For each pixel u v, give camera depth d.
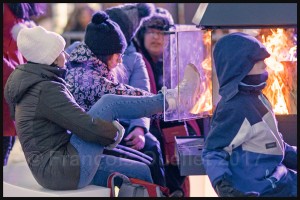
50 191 6.66
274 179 6.29
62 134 6.73
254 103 6.39
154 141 8.16
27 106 6.62
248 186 6.25
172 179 8.66
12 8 8.68
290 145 7.14
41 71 6.64
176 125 8.62
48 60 6.70
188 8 9.86
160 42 9.09
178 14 10.48
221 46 6.47
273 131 6.47
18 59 8.81
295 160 6.78
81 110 6.61
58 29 15.48
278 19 6.87
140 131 8.08
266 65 6.87
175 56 7.12
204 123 7.37
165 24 9.12
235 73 6.36
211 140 6.36
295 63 7.10
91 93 7.36
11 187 6.77
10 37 8.71
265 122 6.39
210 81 7.17
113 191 6.90
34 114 6.59
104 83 7.39
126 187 6.93
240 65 6.34
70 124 6.53
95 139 6.58
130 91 7.41
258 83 6.46
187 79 7.11
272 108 6.67
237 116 6.30
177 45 7.06
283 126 7.12
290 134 7.13
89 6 13.59
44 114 6.58
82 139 6.65
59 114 6.54
